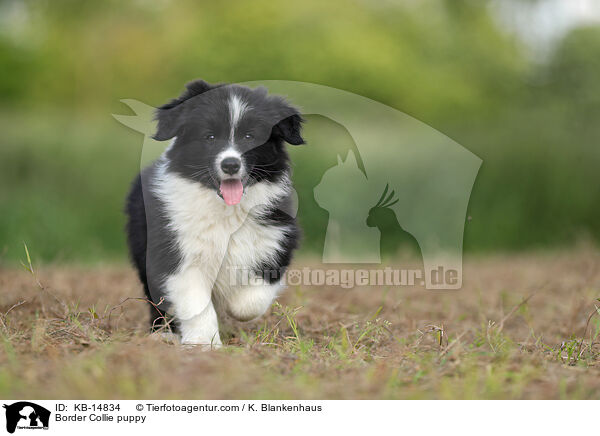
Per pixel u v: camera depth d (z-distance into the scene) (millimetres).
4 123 20781
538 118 17828
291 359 5332
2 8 31719
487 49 30359
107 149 17922
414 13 31609
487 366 5078
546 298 9266
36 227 13461
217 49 26422
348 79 26109
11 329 6180
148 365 4824
